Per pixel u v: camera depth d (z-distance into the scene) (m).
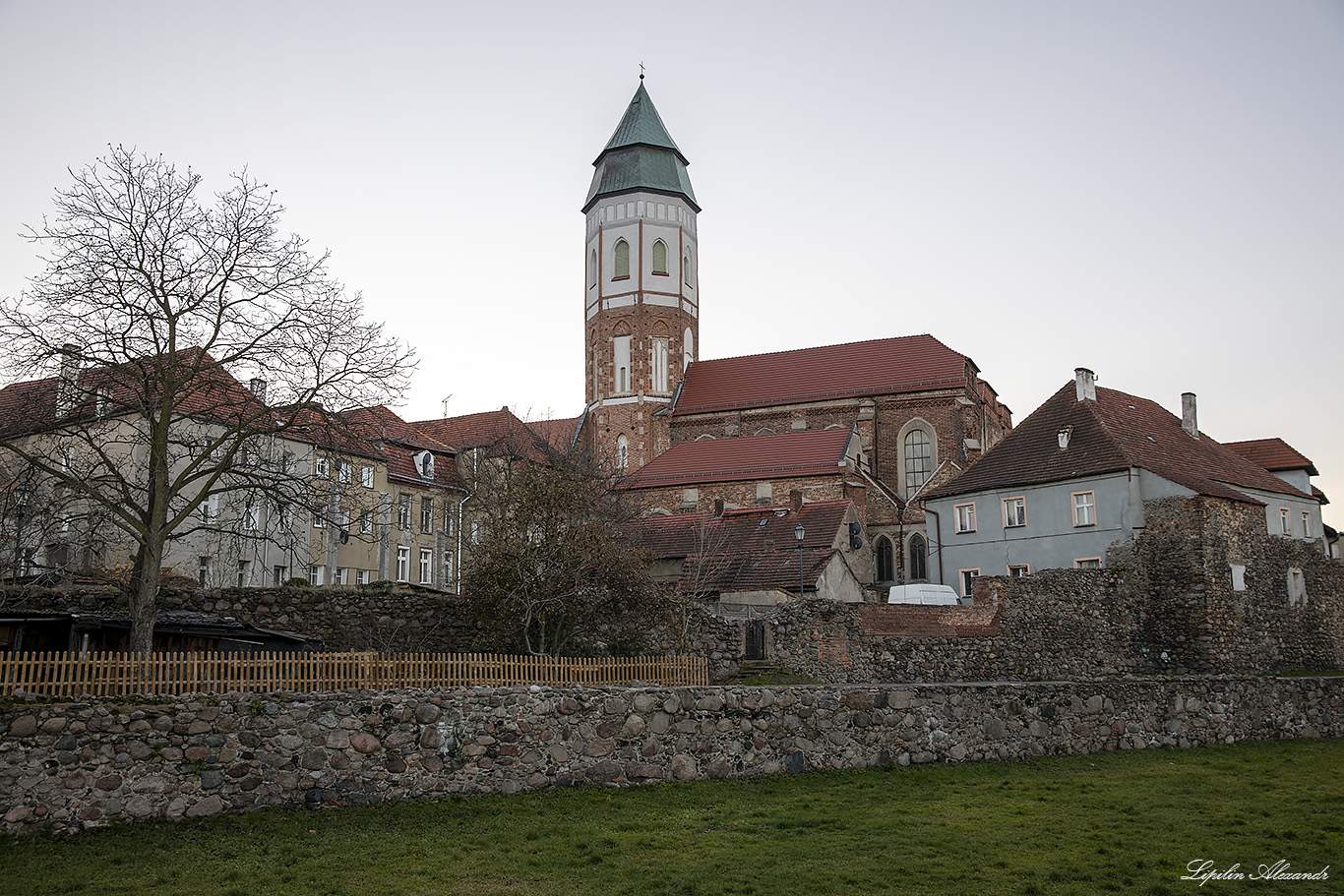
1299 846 15.67
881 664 34.31
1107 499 46.50
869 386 80.19
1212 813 18.09
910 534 65.44
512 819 16.70
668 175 92.00
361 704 17.42
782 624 33.31
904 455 78.19
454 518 60.12
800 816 17.42
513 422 67.44
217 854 14.31
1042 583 40.03
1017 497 50.09
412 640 28.30
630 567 29.34
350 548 56.50
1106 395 52.88
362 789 17.12
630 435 87.88
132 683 16.23
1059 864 14.61
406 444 63.12
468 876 13.73
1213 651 42.75
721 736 20.55
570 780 18.94
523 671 20.98
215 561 44.38
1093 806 18.64
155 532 24.92
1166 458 49.12
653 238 90.62
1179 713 27.41
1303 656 47.00
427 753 17.77
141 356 26.61
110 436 38.97
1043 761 23.75
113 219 26.59
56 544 28.59
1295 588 47.53
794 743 21.30
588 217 94.31
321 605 27.59
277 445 34.09
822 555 44.97
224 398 28.86
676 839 15.85
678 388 89.00
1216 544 44.06
